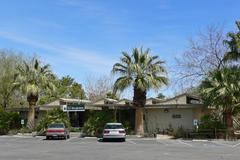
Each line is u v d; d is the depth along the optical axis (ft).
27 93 162.81
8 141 120.37
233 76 123.85
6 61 209.05
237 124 150.61
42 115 179.63
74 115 175.42
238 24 132.26
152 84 136.36
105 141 120.47
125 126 145.59
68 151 84.12
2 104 206.18
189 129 141.38
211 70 144.66
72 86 258.57
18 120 175.01
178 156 72.54
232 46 132.77
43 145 103.35
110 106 148.46
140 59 139.03
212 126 129.80
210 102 124.06
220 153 78.84
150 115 153.17
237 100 121.80
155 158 68.85
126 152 81.56
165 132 147.84
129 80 137.39
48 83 168.76
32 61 187.21
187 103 150.71
